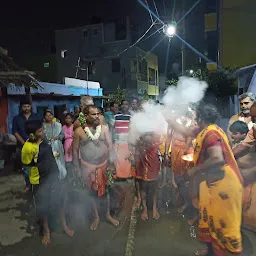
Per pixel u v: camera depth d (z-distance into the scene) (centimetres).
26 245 370
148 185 455
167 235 392
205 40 1933
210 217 293
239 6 1638
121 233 400
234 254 286
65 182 493
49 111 507
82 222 433
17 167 727
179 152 455
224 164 287
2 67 761
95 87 1938
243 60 1666
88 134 391
